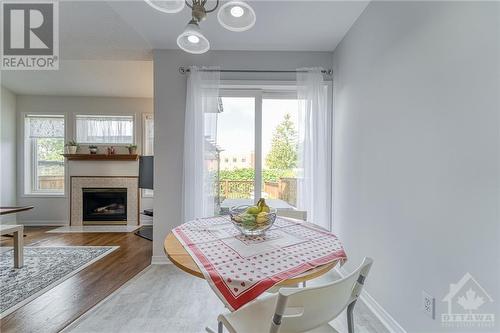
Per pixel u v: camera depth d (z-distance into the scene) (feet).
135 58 10.33
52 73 13.79
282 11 7.04
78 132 16.37
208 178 9.39
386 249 5.82
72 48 9.61
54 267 9.07
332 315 2.92
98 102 16.40
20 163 15.99
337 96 9.02
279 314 2.55
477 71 3.55
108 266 9.22
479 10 3.51
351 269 7.73
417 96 4.78
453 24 3.94
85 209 16.24
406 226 5.11
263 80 9.50
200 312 6.29
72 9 7.31
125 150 16.47
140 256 10.30
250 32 8.20
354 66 7.57
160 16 7.45
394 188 5.52
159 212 9.43
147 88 15.48
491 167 3.37
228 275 3.09
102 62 13.00
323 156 9.28
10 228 8.59
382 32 5.99
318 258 3.62
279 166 10.03
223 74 9.53
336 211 9.01
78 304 6.63
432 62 4.39
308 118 9.27
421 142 4.68
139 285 7.70
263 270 3.23
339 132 8.77
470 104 3.66
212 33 8.25
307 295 2.60
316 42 8.83
